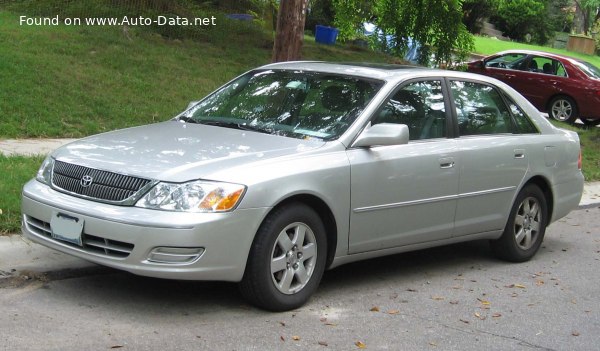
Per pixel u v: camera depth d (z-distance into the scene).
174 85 13.54
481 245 8.08
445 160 6.28
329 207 5.44
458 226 6.55
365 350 4.78
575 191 7.91
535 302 6.12
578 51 41.16
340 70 6.39
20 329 4.67
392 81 6.16
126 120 11.57
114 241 4.82
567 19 49.72
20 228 6.42
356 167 5.59
